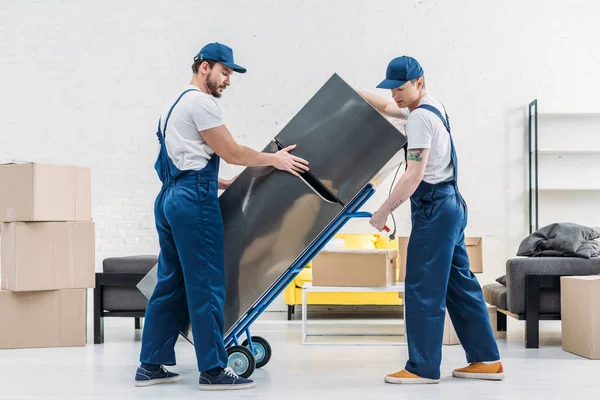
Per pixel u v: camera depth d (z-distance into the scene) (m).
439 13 6.55
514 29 6.50
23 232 4.16
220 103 6.61
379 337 4.73
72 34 6.68
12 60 6.70
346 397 2.69
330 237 2.99
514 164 6.48
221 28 6.63
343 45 6.59
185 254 2.81
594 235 4.39
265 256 2.99
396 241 6.37
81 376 3.23
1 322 4.17
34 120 6.68
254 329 5.21
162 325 2.98
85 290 4.32
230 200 3.03
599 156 6.40
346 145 2.92
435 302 2.91
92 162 6.64
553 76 6.47
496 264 6.45
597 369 3.38
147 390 2.88
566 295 3.99
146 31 6.66
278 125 6.60
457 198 2.94
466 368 3.10
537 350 4.04
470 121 6.51
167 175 2.90
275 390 2.85
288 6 6.62
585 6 6.47
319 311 6.60
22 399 2.72
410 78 2.91
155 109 6.64
